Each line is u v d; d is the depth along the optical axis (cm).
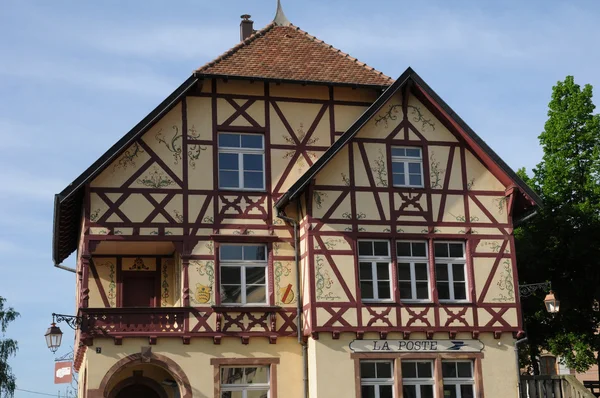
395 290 2416
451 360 2428
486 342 2448
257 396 2386
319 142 2569
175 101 2456
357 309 2380
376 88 2597
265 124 2545
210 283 2402
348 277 2395
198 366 2347
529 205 2561
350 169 2469
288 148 2545
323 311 2359
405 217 2473
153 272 2605
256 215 2478
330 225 2417
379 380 2375
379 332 2377
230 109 2533
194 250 2414
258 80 2516
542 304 3203
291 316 2428
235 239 2442
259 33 2720
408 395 2388
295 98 2581
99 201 2389
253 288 2444
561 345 3256
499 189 2556
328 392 2322
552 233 3209
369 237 2439
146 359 2317
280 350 2406
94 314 2309
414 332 2400
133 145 2442
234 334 2375
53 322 2267
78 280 2827
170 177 2448
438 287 2461
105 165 2370
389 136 2520
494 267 2497
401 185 2509
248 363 2378
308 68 2598
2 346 4603
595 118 3312
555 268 3234
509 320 2469
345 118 2600
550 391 2591
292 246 2478
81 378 2708
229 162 2509
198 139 2492
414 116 2552
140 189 2422
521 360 3447
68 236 2720
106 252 2558
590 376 4388
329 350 2347
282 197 2397
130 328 2323
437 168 2530
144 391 2541
